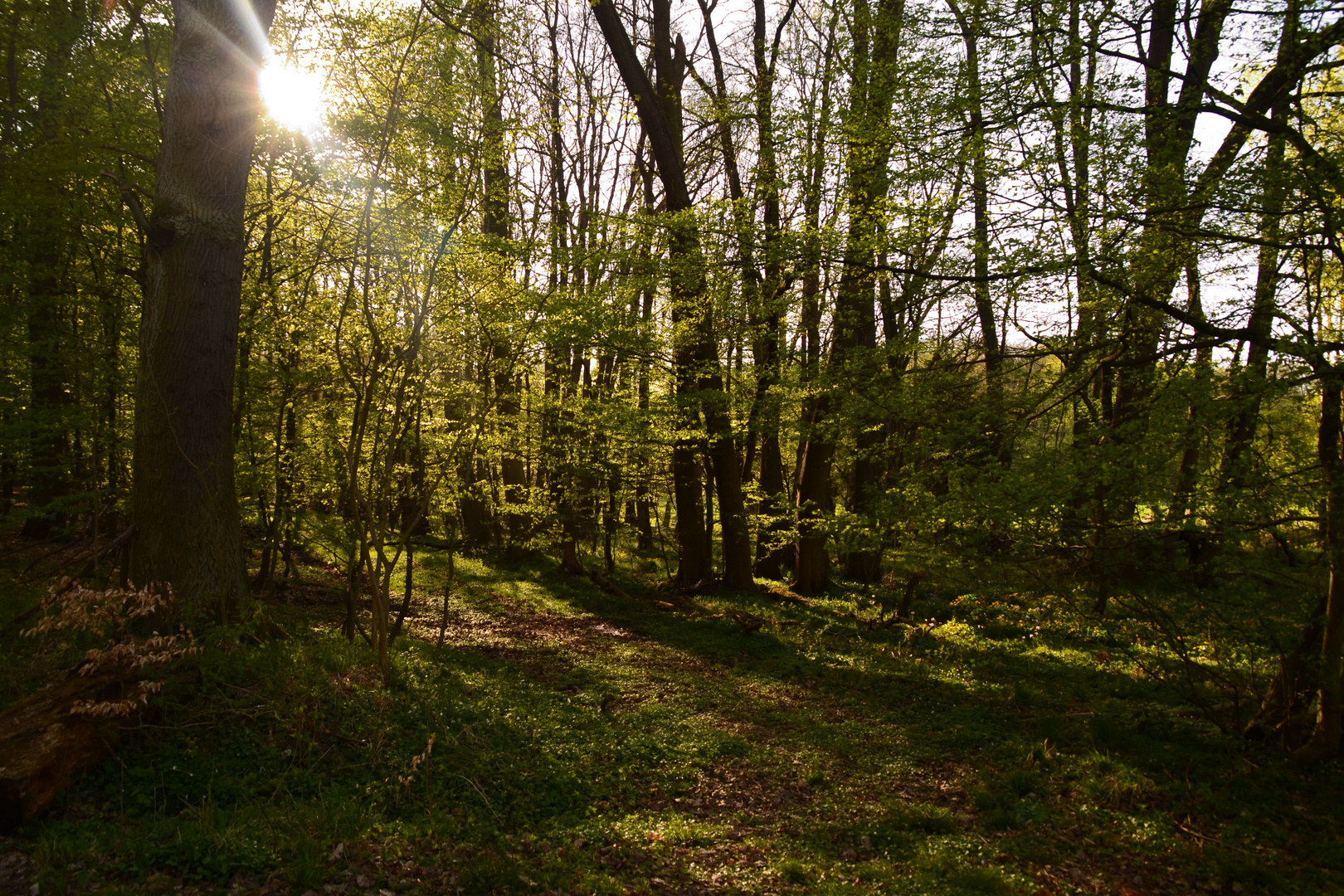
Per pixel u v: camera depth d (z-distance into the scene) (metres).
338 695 6.76
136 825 4.73
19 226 9.16
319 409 11.67
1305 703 7.50
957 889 5.20
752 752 7.63
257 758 5.70
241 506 10.46
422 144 8.29
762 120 12.55
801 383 12.87
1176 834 6.02
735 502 16.06
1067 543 7.68
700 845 5.77
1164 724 8.15
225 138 7.57
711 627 13.11
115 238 9.92
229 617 7.43
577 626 12.92
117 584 7.82
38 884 3.96
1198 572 7.39
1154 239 7.46
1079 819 6.31
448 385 10.50
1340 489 6.26
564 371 15.51
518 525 19.11
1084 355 8.26
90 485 10.92
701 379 14.57
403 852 4.98
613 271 13.09
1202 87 7.18
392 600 13.62
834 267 9.88
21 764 4.54
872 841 6.02
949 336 12.83
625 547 23.06
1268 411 7.26
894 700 9.44
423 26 8.62
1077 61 7.98
